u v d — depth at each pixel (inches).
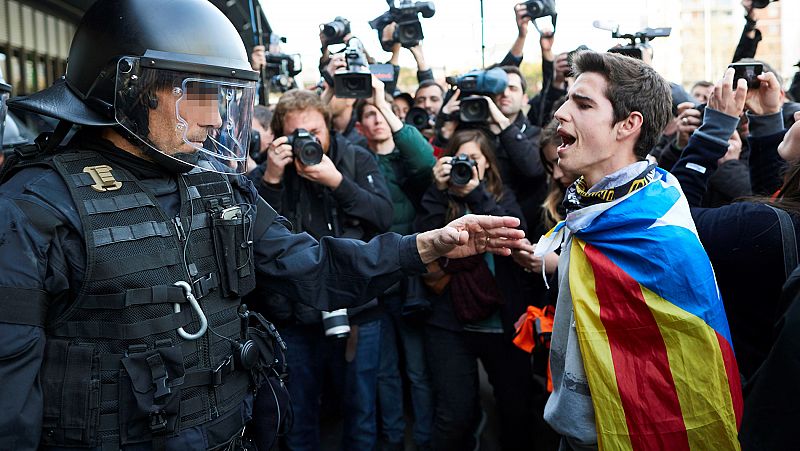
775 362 54.2
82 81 62.3
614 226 71.7
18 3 205.8
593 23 151.2
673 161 116.2
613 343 71.0
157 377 59.4
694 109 110.7
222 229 66.2
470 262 124.4
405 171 144.9
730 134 94.0
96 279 58.1
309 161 117.6
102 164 62.0
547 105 178.5
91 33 62.3
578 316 72.1
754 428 55.6
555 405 76.5
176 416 60.7
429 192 135.5
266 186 121.2
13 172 62.4
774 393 54.1
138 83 60.2
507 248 75.3
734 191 118.1
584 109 73.4
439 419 128.6
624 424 70.1
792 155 78.5
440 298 127.6
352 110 163.9
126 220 60.3
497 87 145.9
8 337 54.1
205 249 65.2
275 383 73.3
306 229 123.0
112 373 58.8
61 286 57.4
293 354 119.2
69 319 58.6
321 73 185.2
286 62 207.8
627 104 71.7
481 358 131.4
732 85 94.1
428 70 195.6
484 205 127.5
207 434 63.0
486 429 161.9
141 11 61.6
